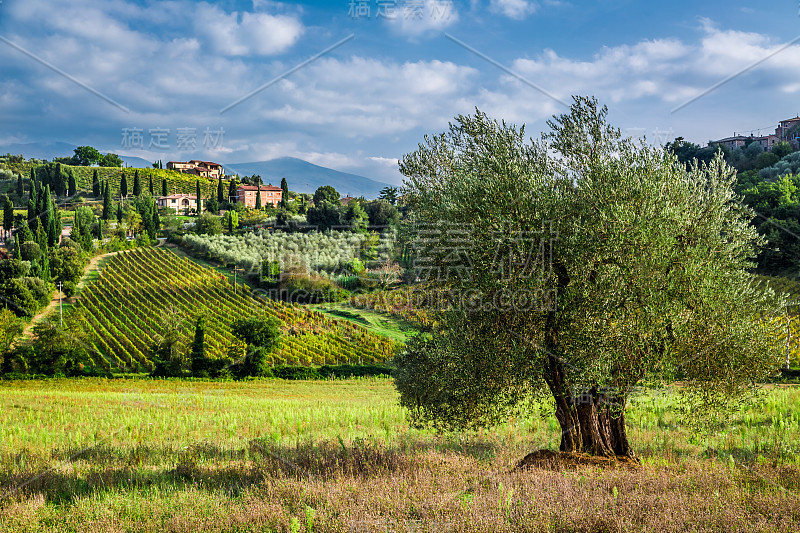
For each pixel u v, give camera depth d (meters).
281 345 52.59
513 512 6.50
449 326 10.90
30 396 31.70
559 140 10.84
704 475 8.23
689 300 9.72
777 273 58.88
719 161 10.78
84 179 165.00
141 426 20.77
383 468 9.59
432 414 12.22
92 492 9.30
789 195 68.81
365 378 44.53
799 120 123.50
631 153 10.34
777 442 12.73
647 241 9.45
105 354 55.75
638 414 17.75
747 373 10.15
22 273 73.44
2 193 138.88
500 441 14.42
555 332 10.16
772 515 6.27
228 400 30.45
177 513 7.45
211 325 61.25
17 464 12.59
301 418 21.77
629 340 9.40
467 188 10.50
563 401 10.83
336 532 6.26
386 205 98.25
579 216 10.20
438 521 6.42
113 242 97.56
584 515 6.18
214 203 138.00
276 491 8.13
